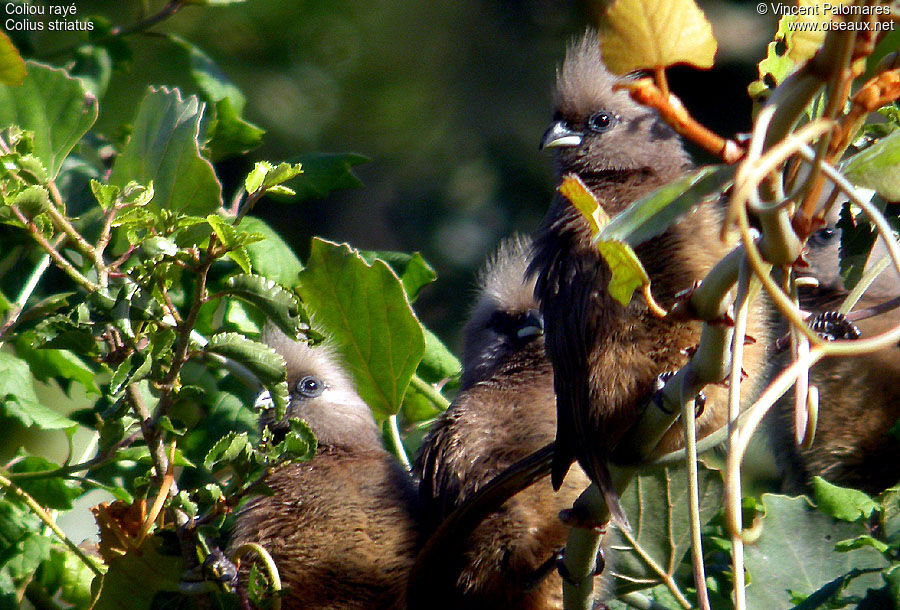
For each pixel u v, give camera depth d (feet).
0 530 23.93
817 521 22.65
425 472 28.58
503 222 54.34
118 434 21.99
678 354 23.91
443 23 54.90
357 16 52.85
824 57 13.35
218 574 20.44
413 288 31.83
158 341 19.04
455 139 55.26
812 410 16.42
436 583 25.62
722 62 56.24
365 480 27.61
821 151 13.33
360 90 53.42
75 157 30.99
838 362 30.66
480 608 26.45
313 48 52.31
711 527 24.82
